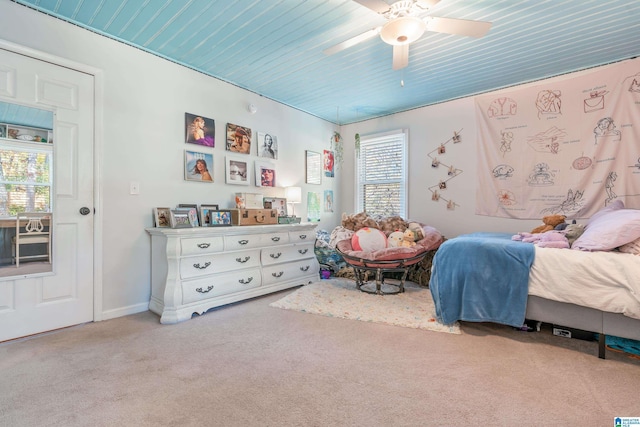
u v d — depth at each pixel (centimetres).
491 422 129
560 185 322
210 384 157
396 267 315
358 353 192
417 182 430
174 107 299
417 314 259
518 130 348
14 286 214
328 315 260
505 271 217
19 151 217
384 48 277
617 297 176
